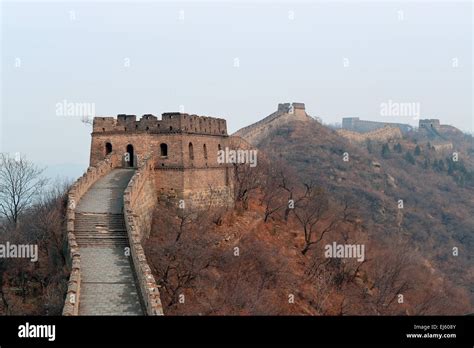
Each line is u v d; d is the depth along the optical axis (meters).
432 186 150.00
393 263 69.12
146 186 54.31
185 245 50.53
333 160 129.12
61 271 39.66
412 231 113.75
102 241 40.66
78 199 46.31
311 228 68.81
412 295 66.94
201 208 60.50
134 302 33.12
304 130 139.38
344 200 100.31
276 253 61.72
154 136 58.41
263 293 52.66
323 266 65.44
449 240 117.88
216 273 52.34
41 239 47.19
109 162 57.16
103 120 59.62
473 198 149.88
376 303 60.62
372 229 91.00
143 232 50.91
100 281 35.31
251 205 71.62
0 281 45.41
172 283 46.69
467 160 192.62
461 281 96.12
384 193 127.25
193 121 60.03
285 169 91.50
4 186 61.78
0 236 48.75
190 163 59.19
